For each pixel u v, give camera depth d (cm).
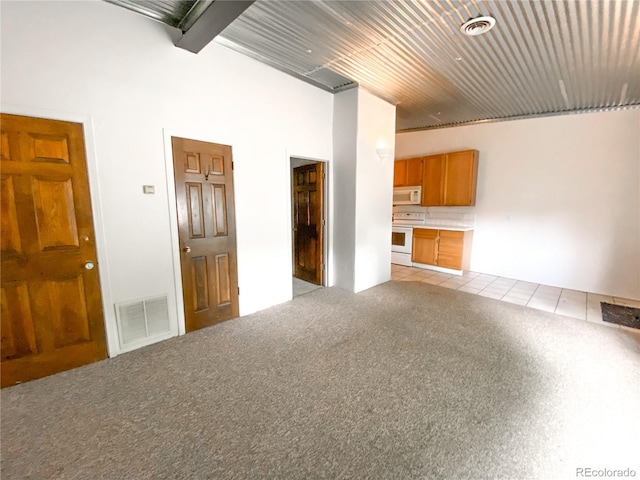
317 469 140
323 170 412
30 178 197
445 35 247
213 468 141
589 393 196
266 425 168
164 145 253
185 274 279
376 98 396
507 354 246
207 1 209
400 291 417
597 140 407
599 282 417
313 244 448
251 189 321
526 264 478
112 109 225
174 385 204
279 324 304
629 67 292
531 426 167
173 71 253
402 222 626
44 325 211
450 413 178
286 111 345
